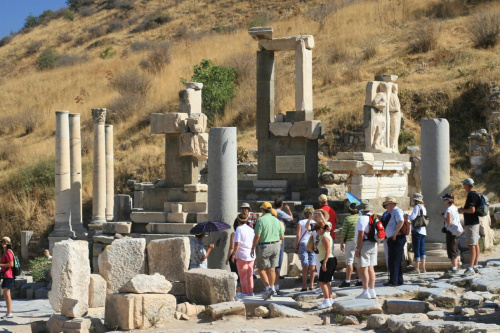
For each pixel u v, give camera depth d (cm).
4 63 6612
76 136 2600
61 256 1259
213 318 1169
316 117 3059
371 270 1244
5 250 1448
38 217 3048
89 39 6744
